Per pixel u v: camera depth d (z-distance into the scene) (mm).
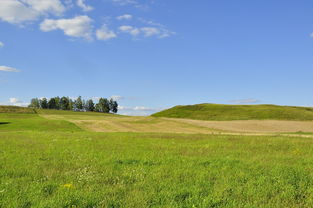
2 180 10094
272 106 104688
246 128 55188
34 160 14289
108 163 13594
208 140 25891
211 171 11539
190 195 8312
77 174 10992
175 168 12211
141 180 10109
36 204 7422
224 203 7637
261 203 7746
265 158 15312
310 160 14586
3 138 28438
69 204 7395
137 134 35469
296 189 8969
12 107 148375
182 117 86562
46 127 57969
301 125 58656
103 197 8047
